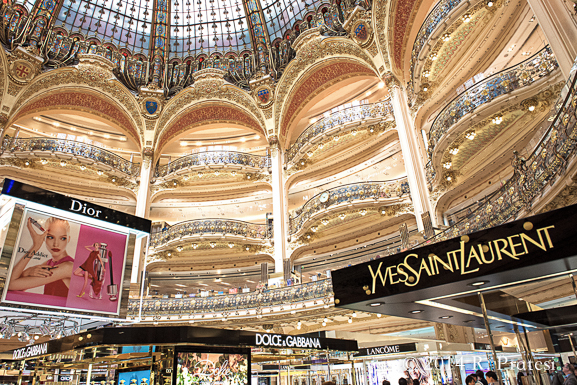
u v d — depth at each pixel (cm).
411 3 1667
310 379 984
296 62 2216
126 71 2425
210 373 620
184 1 2459
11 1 2033
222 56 2523
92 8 2314
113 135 2614
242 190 2455
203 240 2114
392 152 1930
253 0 2388
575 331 408
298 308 1594
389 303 381
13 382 1018
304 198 2259
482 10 1316
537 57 1014
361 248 1928
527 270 286
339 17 2073
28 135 2361
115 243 832
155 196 2366
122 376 639
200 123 2539
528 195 872
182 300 1808
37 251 721
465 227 1158
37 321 815
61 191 2284
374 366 966
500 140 1262
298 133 2483
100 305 776
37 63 2105
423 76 1566
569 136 690
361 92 2284
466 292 350
